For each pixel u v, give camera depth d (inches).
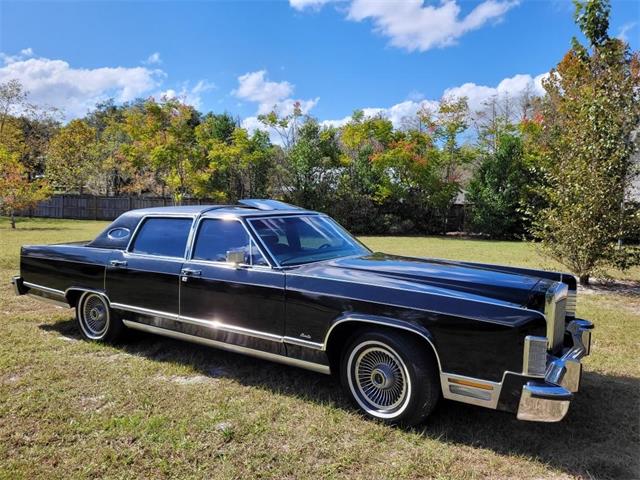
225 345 161.8
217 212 175.2
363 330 136.1
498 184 943.0
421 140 991.0
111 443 121.9
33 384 158.2
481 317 117.8
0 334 213.0
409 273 143.9
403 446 122.6
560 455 119.6
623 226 348.2
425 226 1039.0
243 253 159.8
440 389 128.0
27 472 108.4
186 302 170.1
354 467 113.2
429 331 123.6
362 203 1021.2
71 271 205.2
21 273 225.0
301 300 143.6
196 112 1448.1
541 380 112.7
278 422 134.4
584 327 144.6
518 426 134.0
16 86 1250.0
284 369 174.6
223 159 1018.7
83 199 1245.1
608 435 129.7
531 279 138.6
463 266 161.0
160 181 1325.0
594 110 346.9
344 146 1093.1
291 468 112.2
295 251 166.2
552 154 398.3
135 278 184.9
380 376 134.3
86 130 1418.6
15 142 1251.2
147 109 1047.0
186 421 133.7
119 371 171.5
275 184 1082.1
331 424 133.2
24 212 1247.5
